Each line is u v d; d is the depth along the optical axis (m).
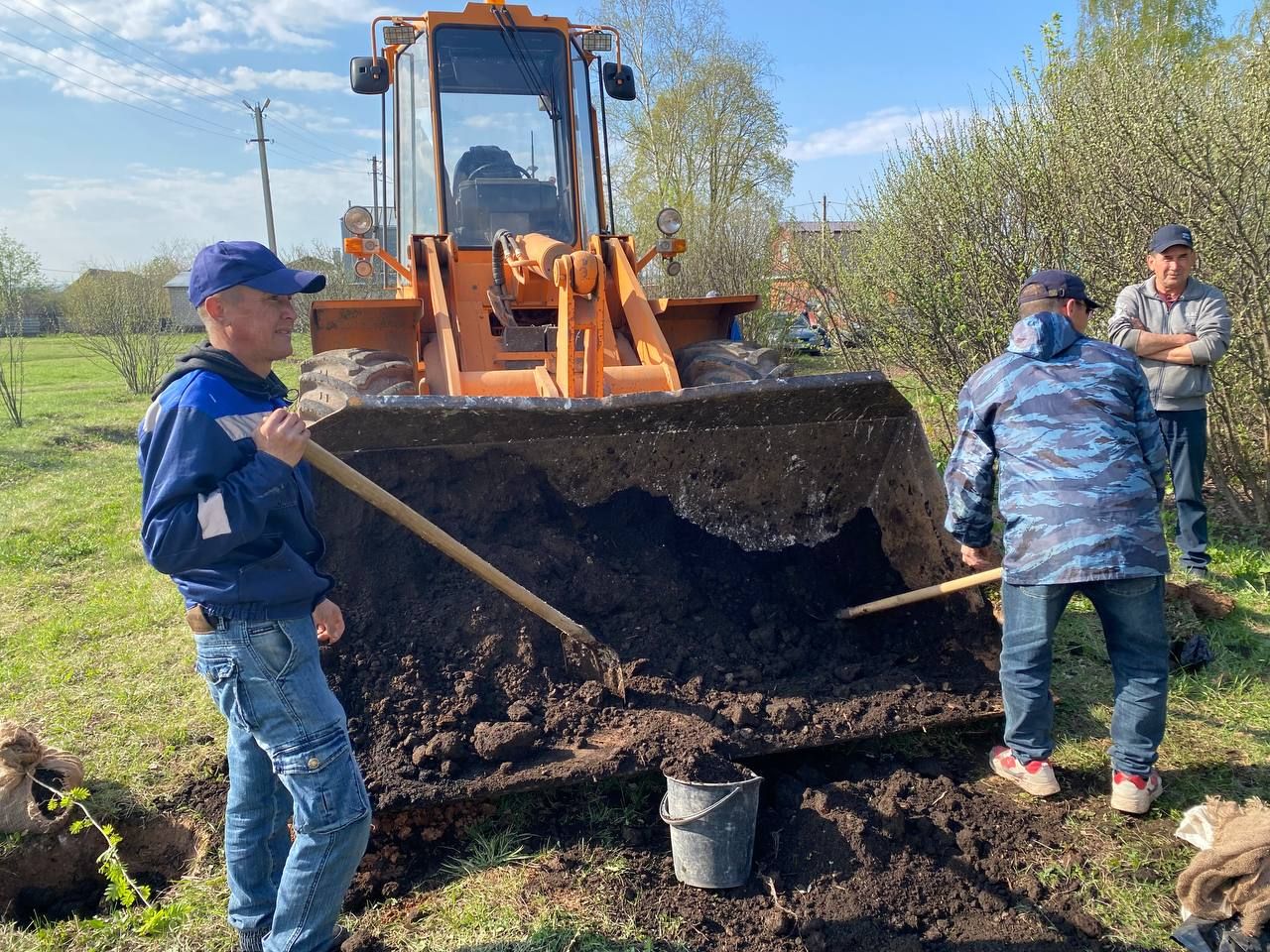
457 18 5.74
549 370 5.21
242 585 2.15
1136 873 2.95
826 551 4.36
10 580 5.98
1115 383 3.21
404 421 3.45
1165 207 5.82
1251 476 6.10
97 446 11.61
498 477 3.86
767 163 23.19
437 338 5.28
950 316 7.22
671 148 23.02
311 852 2.25
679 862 2.86
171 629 5.05
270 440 2.07
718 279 14.88
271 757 2.28
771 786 3.27
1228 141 5.67
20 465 10.16
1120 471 3.11
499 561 3.68
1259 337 5.73
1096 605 3.25
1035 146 6.61
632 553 4.07
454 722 3.18
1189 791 3.38
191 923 2.84
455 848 3.07
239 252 2.16
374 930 2.72
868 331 8.64
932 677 3.78
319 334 5.29
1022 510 3.20
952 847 3.04
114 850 2.87
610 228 6.19
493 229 5.81
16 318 13.98
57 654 4.70
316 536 2.43
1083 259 6.37
